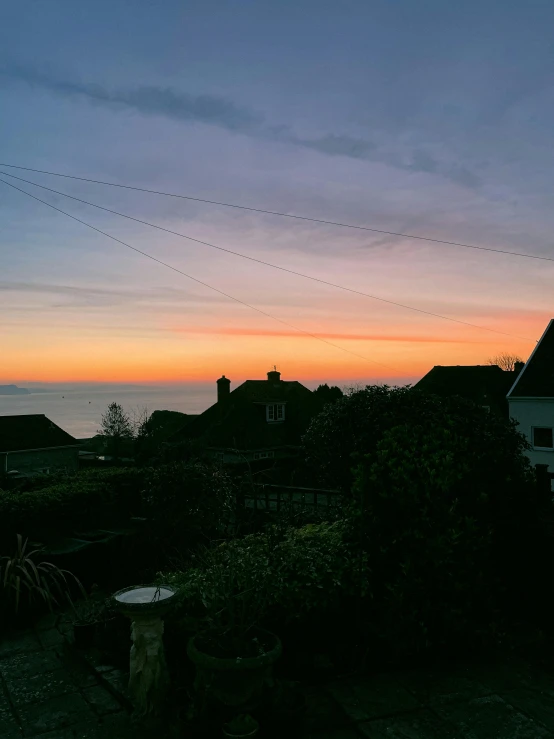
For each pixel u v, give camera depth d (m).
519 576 6.18
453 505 5.35
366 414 6.89
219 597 4.62
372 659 5.15
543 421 22.36
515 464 6.24
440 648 5.26
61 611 6.63
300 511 8.06
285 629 5.01
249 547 5.54
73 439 31.92
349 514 5.72
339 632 5.23
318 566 5.12
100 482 8.24
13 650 5.57
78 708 4.42
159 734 4.03
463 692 4.59
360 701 4.45
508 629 5.81
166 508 7.67
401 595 5.02
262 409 29.56
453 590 5.19
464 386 32.12
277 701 4.07
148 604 4.21
